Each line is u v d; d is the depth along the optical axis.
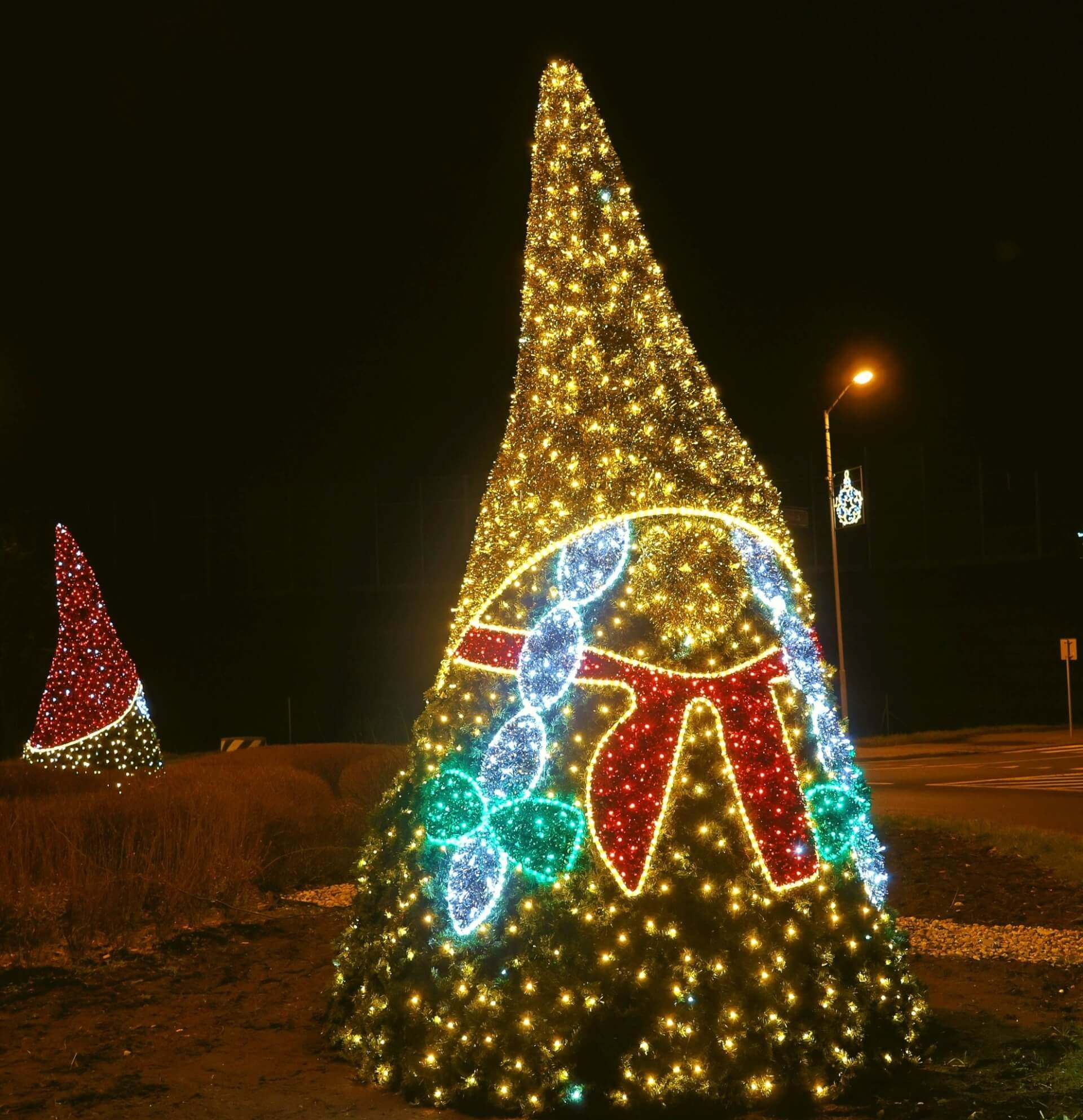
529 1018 4.68
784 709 5.02
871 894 5.20
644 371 5.42
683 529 5.14
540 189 5.77
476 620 5.33
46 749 14.56
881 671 40.81
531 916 4.80
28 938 7.63
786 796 4.87
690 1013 4.64
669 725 4.91
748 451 5.52
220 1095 4.93
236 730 39.56
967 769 21.78
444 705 5.32
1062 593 39.69
